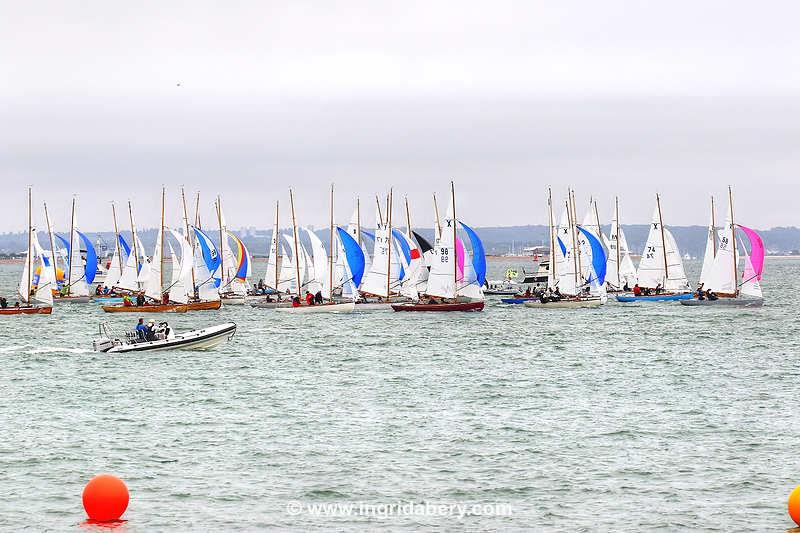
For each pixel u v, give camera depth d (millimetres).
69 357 93125
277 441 56594
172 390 74312
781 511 44406
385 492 47312
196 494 46812
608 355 96500
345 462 52094
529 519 43781
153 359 91812
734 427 59875
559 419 62625
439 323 133875
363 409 66375
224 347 102500
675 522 43250
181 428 60156
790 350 100062
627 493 47031
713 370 84750
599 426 60344
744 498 46156
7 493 46906
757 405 67250
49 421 62375
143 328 98812
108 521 43281
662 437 57344
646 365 88500
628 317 143125
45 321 142125
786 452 53844
